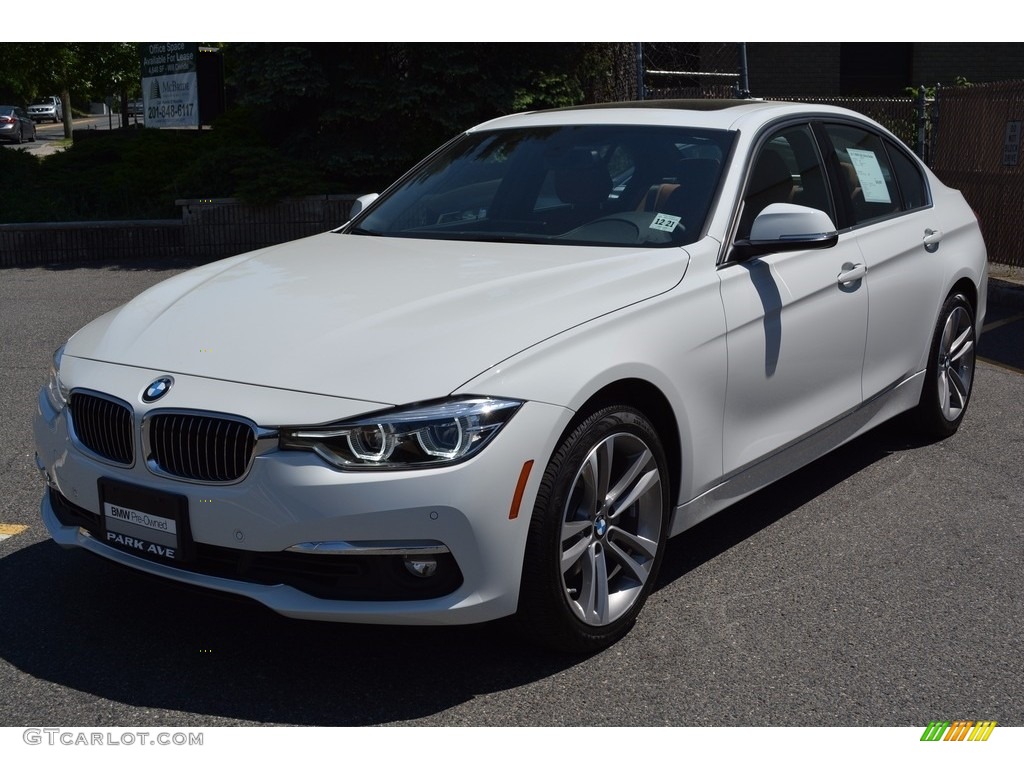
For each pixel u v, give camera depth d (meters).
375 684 3.43
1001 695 3.41
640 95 13.14
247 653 3.61
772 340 4.26
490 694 3.38
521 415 3.22
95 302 10.01
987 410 6.63
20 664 3.51
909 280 5.28
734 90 14.90
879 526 4.80
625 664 3.57
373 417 3.10
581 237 4.28
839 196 4.99
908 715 3.28
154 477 3.31
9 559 4.32
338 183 13.62
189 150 15.20
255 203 13.02
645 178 4.46
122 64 33.31
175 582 3.34
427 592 3.19
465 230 4.55
